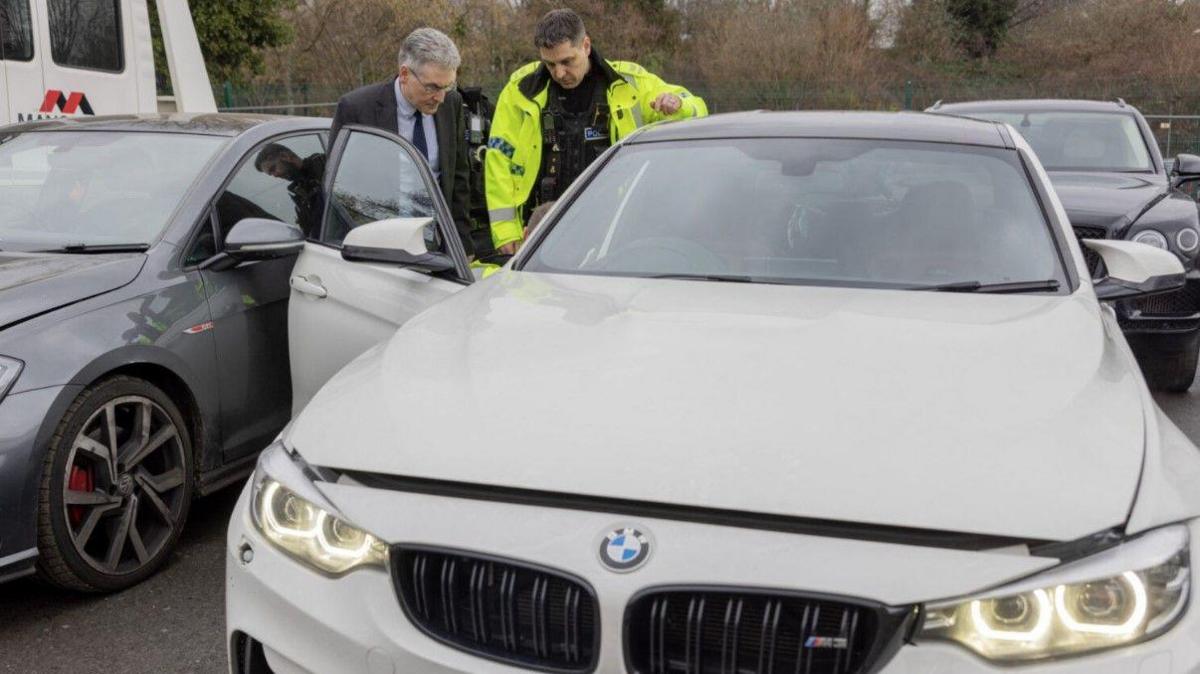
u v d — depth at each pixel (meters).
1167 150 23.30
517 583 1.92
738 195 3.44
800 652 1.80
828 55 29.83
